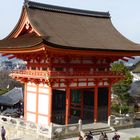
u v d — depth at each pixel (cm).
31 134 4772
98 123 5247
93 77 5041
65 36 4931
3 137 4744
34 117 5097
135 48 5450
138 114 7412
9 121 5353
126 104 8212
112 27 6012
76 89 5538
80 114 5531
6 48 4950
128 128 5416
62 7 5522
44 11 5269
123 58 5559
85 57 5184
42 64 4966
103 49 4862
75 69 5100
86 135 4478
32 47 4422
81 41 4972
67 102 4891
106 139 4350
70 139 4550
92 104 5359
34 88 5103
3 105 8488
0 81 13638
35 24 4894
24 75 5066
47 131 4531
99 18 6019
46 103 4872
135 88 9156
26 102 5272
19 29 5250
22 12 5047
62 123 5056
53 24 5131
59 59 4906
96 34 5494
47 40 4450
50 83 4681
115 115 6100
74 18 5609
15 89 9012
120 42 5575
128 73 8200
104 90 5412
